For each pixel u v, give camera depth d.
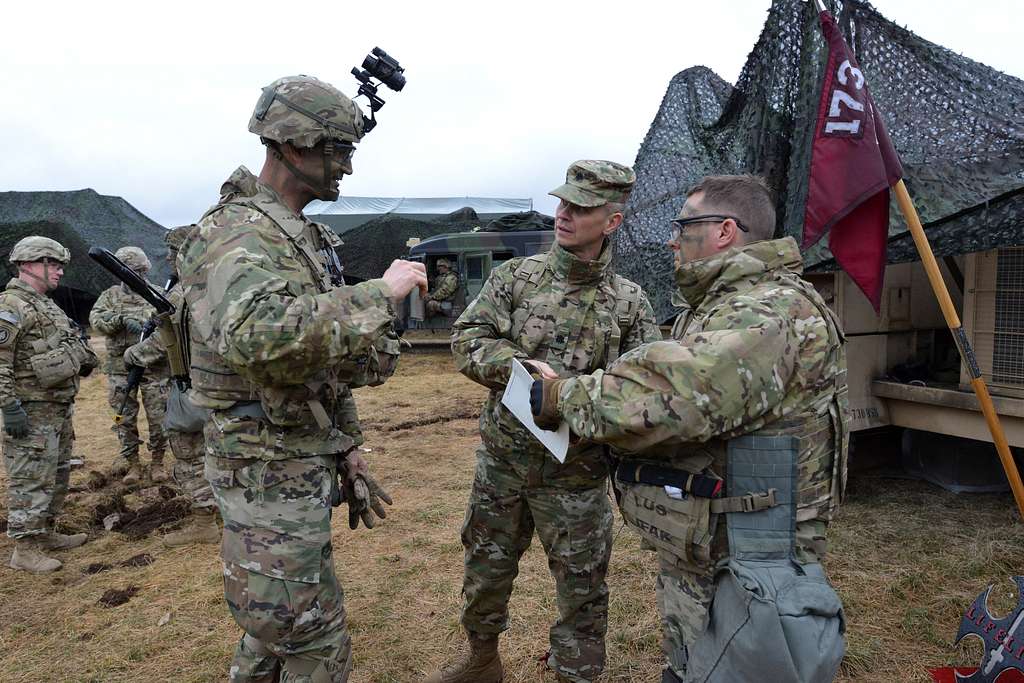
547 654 2.98
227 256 1.73
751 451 1.62
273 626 1.87
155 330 4.72
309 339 1.62
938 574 3.55
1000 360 3.90
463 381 10.45
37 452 4.09
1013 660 2.49
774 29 4.31
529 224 13.77
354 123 2.00
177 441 4.37
